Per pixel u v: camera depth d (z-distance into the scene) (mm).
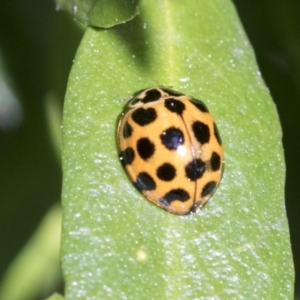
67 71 91
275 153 82
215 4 86
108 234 79
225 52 84
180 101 82
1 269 97
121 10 80
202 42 84
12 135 95
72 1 81
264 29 92
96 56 82
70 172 79
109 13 80
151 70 83
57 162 95
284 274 80
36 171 95
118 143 80
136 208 80
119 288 78
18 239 96
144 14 84
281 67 92
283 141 93
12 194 95
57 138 94
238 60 84
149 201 80
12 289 97
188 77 84
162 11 85
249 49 85
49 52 91
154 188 80
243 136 83
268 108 83
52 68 91
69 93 81
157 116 82
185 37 84
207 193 81
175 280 79
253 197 81
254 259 80
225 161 82
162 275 79
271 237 81
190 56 84
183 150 81
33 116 94
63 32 90
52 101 93
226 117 83
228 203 81
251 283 80
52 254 97
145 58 83
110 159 80
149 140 81
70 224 78
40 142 95
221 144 82
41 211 96
